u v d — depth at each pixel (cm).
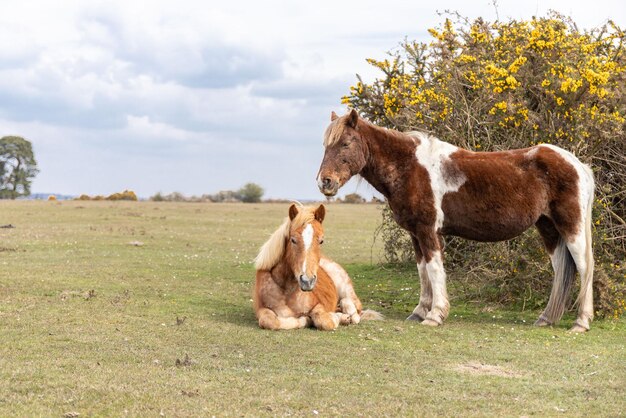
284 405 580
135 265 1545
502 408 586
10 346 758
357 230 2816
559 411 580
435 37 1350
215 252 1905
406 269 1555
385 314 1067
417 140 978
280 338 838
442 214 965
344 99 1342
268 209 4594
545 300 1106
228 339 824
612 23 1253
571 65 1136
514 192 946
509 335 906
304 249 844
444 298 968
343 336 863
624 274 1067
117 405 570
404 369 710
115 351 750
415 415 562
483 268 1177
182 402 580
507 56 1215
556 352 807
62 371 662
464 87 1261
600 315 1024
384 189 982
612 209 1156
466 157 963
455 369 717
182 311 1008
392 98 1275
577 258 951
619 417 566
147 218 3262
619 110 1121
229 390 617
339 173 941
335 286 991
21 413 545
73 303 1035
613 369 727
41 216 3183
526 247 1108
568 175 945
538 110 1168
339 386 639
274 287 907
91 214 3416
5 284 1197
